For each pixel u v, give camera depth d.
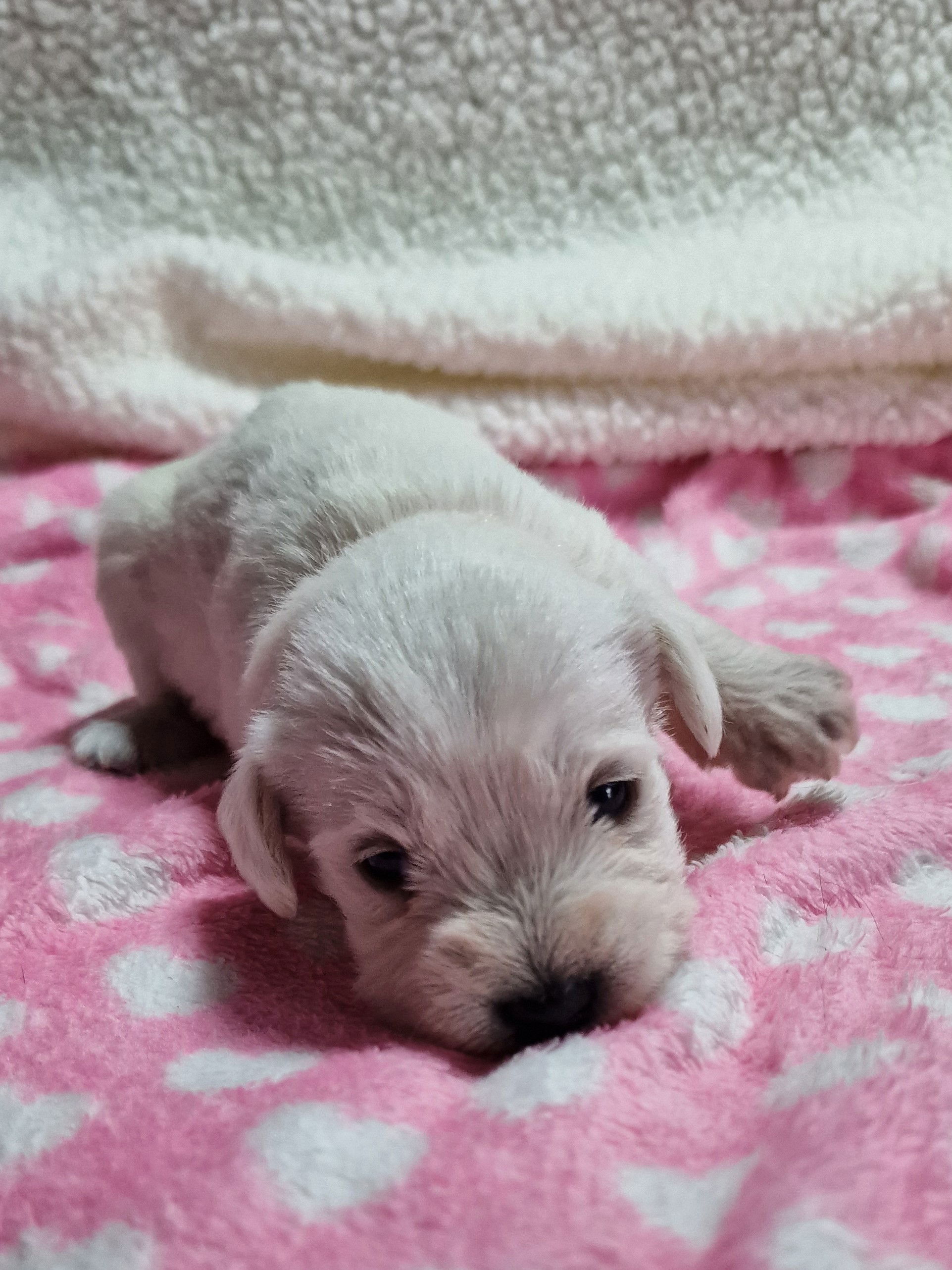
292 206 0.38
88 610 0.34
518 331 0.35
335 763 0.16
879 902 0.17
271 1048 0.16
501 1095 0.13
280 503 0.21
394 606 0.16
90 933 0.20
